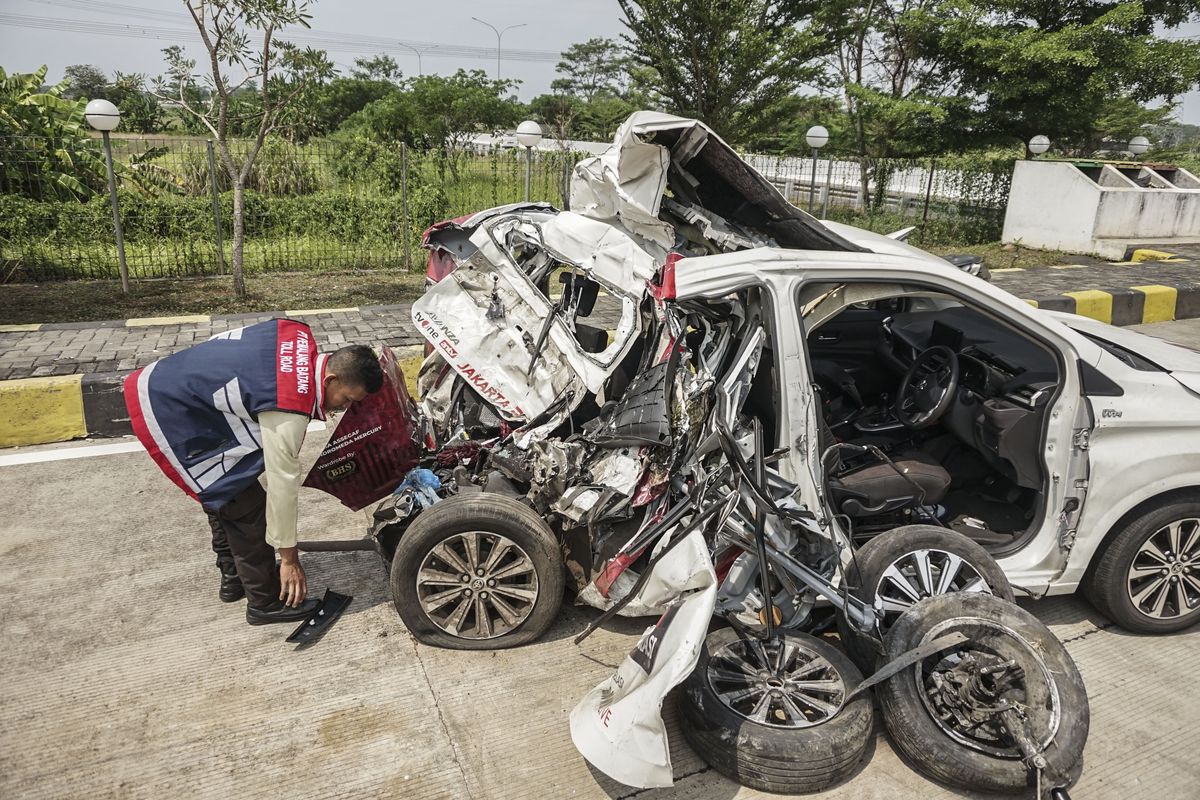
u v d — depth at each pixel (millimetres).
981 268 5539
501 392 3738
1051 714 2713
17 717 2971
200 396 3062
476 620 3402
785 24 15602
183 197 12211
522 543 3260
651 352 3494
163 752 2834
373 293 9602
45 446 5402
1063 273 11047
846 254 3303
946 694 2873
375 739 2926
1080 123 16141
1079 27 14930
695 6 14266
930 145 17219
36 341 6609
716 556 3164
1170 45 14688
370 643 3477
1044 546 3479
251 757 2826
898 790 2781
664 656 2627
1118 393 3414
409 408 3787
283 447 3055
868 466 3682
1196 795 2766
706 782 2789
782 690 2951
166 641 3438
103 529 4344
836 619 3357
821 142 13047
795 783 2693
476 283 3969
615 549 3285
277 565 3707
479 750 2893
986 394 3752
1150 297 9516
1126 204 13586
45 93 13023
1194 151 34031
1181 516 3477
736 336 3279
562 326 3727
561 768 2824
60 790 2656
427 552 3238
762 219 3617
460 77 33812
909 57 17625
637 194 3555
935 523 3660
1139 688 3311
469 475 3668
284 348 3178
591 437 3375
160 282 9961
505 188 11992
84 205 10500
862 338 4496
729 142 16000
